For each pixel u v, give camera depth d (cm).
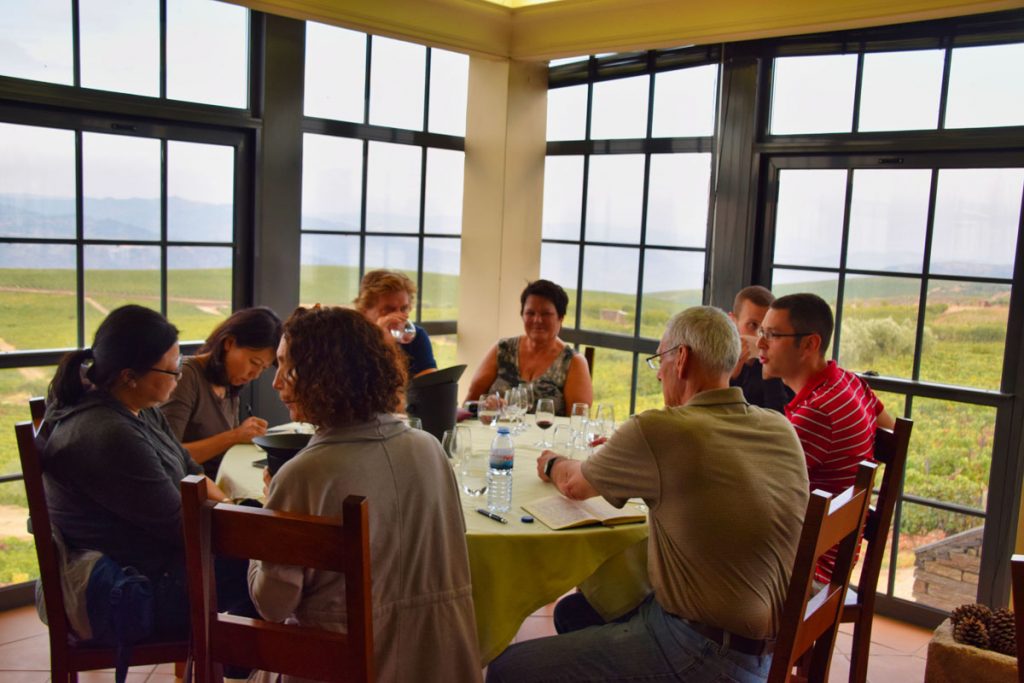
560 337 437
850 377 260
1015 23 295
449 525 172
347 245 405
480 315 440
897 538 337
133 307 203
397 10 368
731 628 180
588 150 417
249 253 370
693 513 183
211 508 149
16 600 314
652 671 188
